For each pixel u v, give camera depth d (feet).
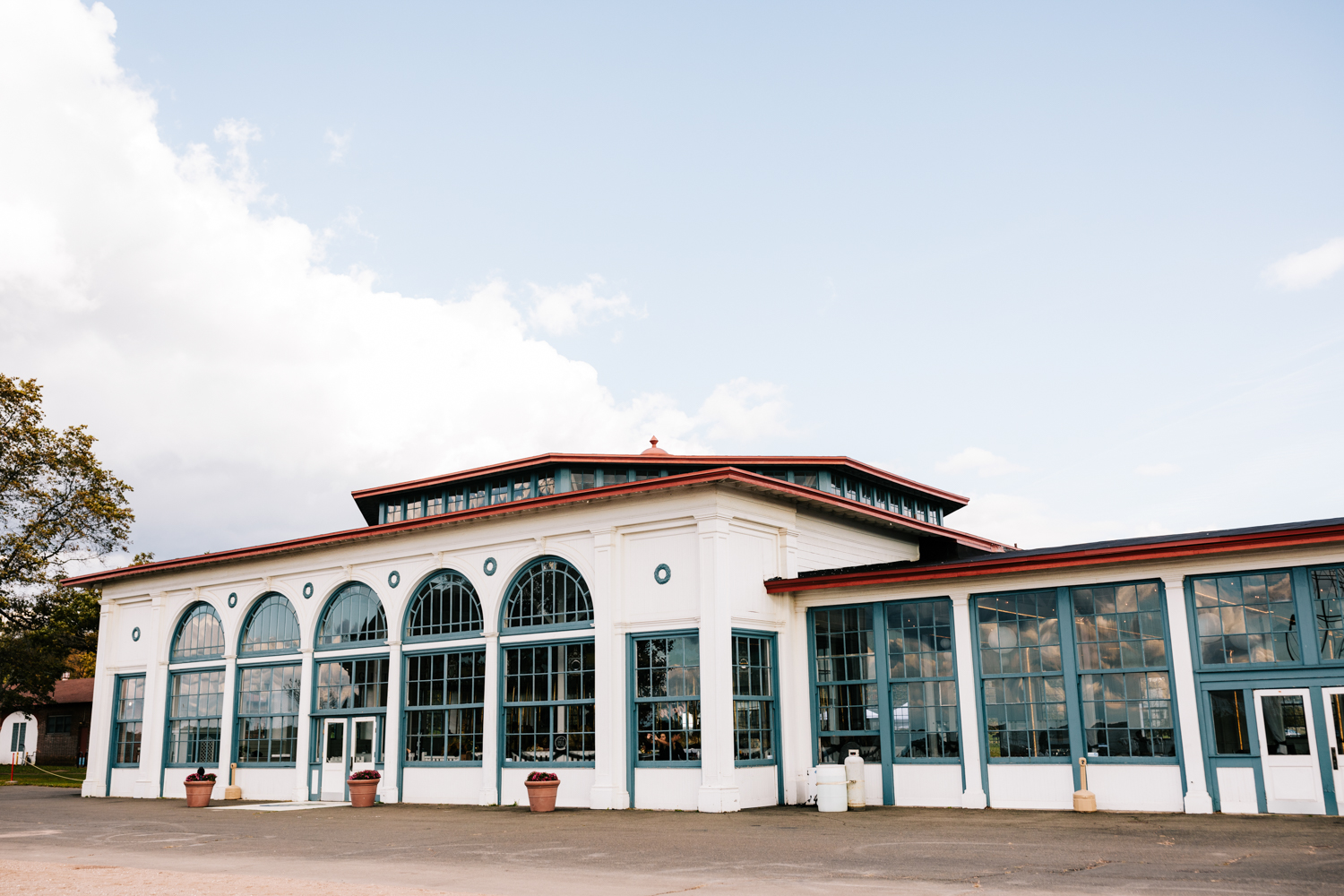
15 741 195.00
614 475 105.91
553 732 82.74
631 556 80.59
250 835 65.87
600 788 77.61
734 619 76.13
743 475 74.38
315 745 98.94
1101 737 67.46
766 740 78.38
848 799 73.46
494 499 109.19
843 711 78.59
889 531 98.84
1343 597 60.90
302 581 103.04
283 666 103.65
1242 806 62.13
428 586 94.07
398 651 93.56
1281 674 61.98
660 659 78.02
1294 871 39.81
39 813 89.20
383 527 94.63
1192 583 65.87
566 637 82.94
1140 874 39.65
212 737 107.86
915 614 76.43
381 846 57.31
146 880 43.19
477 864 48.08
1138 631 67.36
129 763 115.34
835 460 108.27
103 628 120.78
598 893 37.68
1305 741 60.90
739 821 65.98
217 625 111.04
